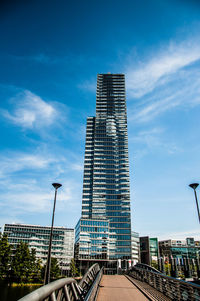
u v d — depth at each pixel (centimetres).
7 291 6269
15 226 13188
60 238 13388
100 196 14038
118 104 17475
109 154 15375
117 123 16575
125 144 15762
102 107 17275
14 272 7356
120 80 18725
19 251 7744
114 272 11712
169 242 17538
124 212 13588
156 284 1677
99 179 14538
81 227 12406
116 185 14362
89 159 15438
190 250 15625
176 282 1165
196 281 1633
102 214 13525
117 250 12462
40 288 415
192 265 10262
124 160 15188
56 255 12938
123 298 1273
